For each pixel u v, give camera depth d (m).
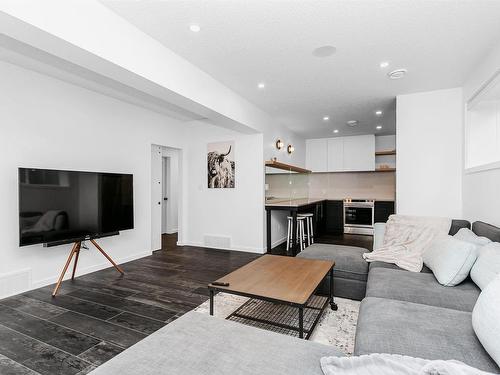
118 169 4.13
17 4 1.52
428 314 1.44
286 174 5.92
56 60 2.83
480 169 2.82
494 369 1.02
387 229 3.23
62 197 3.12
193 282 3.30
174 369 1.06
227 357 1.13
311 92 3.76
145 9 2.02
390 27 2.22
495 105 3.08
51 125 3.29
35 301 2.74
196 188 5.41
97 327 2.23
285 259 2.81
